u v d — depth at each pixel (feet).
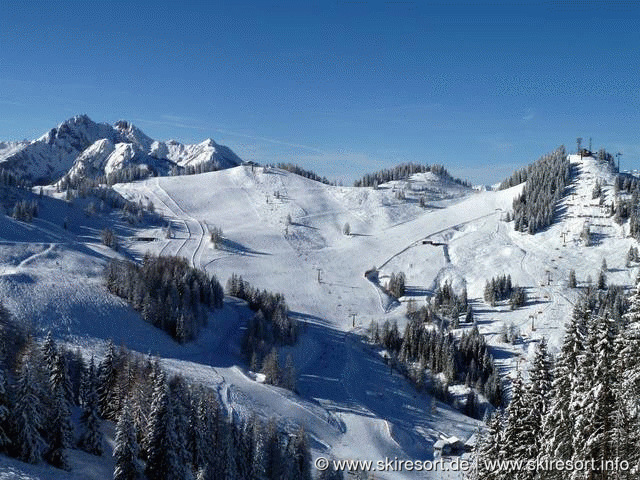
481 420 505.25
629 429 105.40
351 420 428.97
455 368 582.76
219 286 640.99
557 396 123.95
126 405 197.06
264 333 555.69
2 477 154.92
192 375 417.49
